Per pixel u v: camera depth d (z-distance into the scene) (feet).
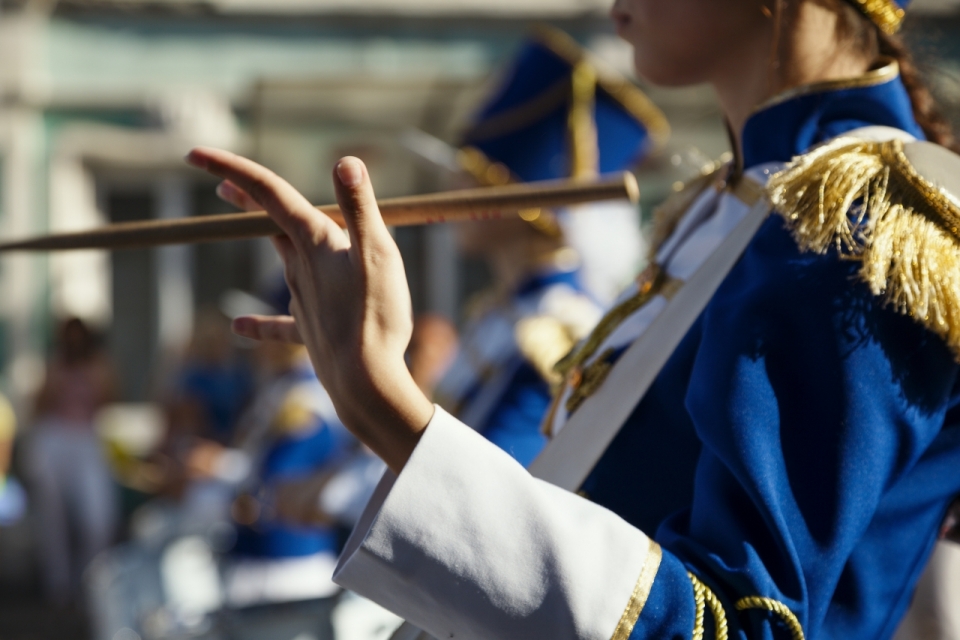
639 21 5.18
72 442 30.63
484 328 10.63
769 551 3.82
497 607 3.74
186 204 35.86
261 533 17.13
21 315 34.45
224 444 26.96
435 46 35.83
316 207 4.50
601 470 4.71
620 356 5.00
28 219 34.78
